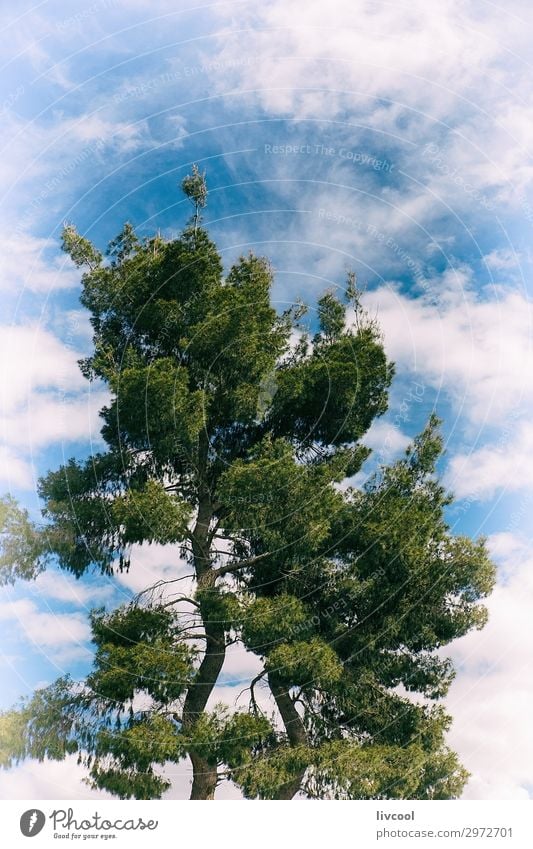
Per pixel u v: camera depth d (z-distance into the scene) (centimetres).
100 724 1819
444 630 1980
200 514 2091
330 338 2202
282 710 1922
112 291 2153
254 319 2050
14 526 1942
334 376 2041
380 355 2100
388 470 2050
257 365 2016
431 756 1800
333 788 1728
